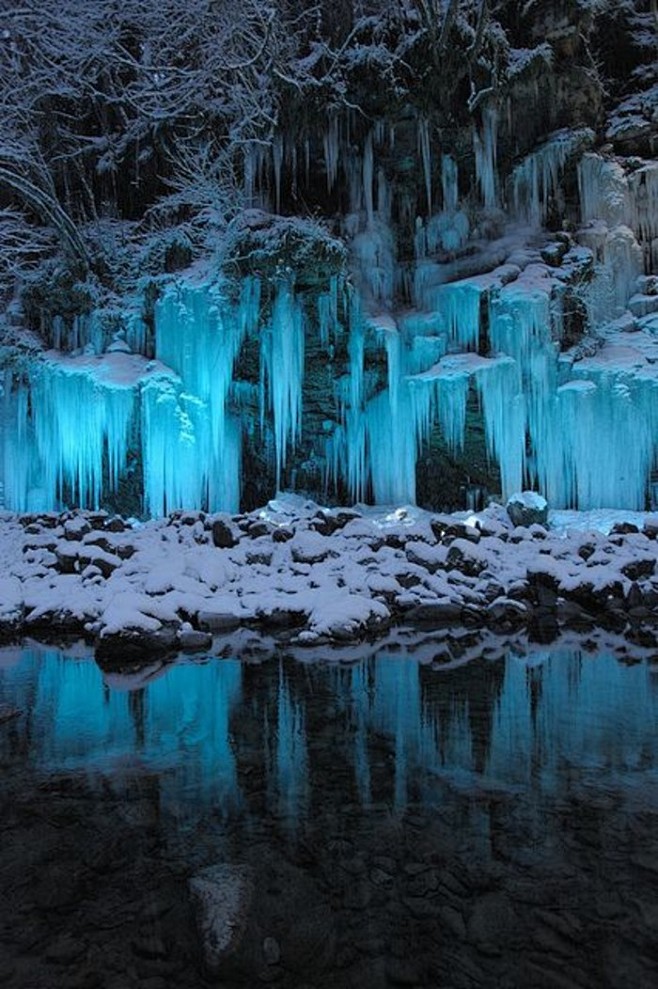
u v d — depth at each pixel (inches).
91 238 611.5
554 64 519.5
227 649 225.6
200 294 515.5
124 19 597.6
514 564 324.5
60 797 108.7
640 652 219.8
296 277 502.6
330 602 260.5
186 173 617.3
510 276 498.6
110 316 568.4
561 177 548.1
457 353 505.0
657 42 569.0
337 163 556.7
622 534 367.6
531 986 65.0
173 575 284.4
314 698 166.1
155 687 178.2
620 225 527.5
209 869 85.0
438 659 210.2
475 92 507.8
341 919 75.5
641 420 454.9
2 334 588.1
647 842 91.6
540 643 234.5
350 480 541.6
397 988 65.1
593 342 495.8
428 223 558.9
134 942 72.7
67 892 82.0
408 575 305.1
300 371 518.3
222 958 68.2
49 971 68.3
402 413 510.9
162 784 113.7
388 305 548.7
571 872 84.2
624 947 70.3
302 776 116.6
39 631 259.3
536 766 120.1
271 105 545.3
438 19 501.4
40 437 564.1
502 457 480.7
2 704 162.7
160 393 506.9
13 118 614.9
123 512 569.3
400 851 90.0
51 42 593.9
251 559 333.4
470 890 80.7
